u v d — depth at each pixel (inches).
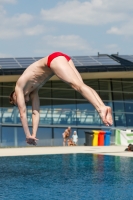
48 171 590.9
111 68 1443.2
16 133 1508.4
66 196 389.4
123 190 418.6
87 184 461.7
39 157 824.9
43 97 1572.3
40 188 438.0
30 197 386.3
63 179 504.7
